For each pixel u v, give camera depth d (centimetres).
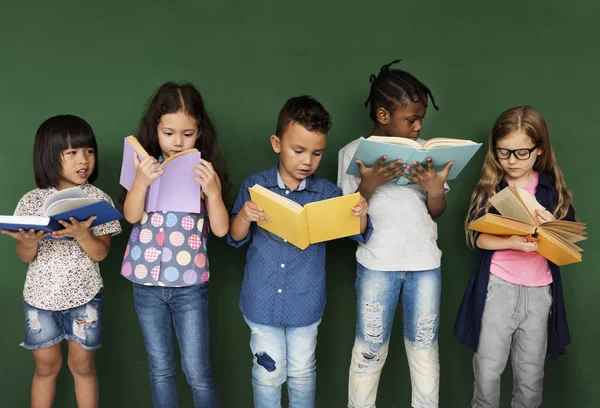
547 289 210
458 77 232
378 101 207
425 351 214
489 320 211
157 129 196
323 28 225
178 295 200
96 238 201
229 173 228
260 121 226
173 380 209
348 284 238
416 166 189
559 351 212
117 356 233
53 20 217
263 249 202
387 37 228
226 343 237
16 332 228
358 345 215
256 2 222
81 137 195
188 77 222
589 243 240
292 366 206
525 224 195
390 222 207
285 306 201
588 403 247
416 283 209
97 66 220
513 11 232
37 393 208
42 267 197
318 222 186
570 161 238
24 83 218
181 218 199
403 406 246
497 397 217
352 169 199
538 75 234
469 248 239
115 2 218
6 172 221
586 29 234
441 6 229
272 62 225
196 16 221
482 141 235
